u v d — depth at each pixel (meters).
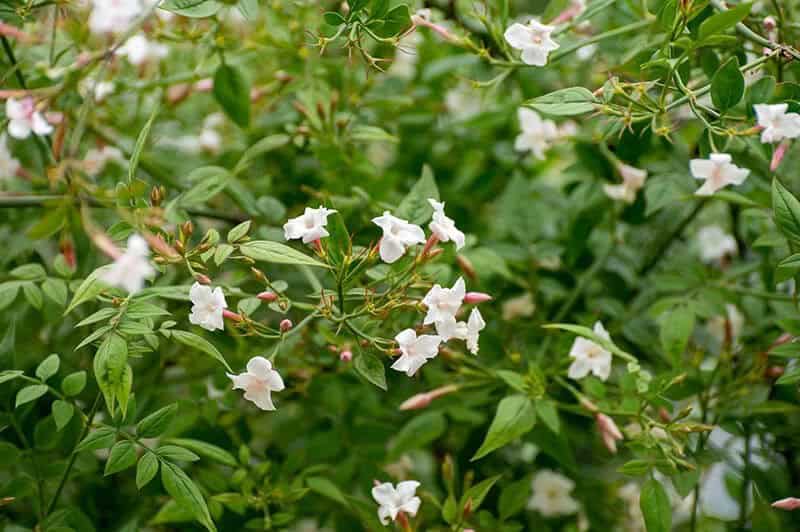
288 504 0.68
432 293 0.60
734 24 0.60
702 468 0.66
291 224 0.60
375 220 0.60
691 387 0.68
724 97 0.61
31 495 0.66
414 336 0.60
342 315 0.61
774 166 0.62
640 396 0.64
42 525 0.63
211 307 0.60
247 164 0.70
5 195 0.67
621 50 0.70
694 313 0.68
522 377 0.66
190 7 0.62
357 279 0.63
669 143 0.70
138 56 0.67
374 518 0.65
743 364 0.70
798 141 0.69
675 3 0.61
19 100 0.62
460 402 0.70
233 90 0.68
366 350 0.62
